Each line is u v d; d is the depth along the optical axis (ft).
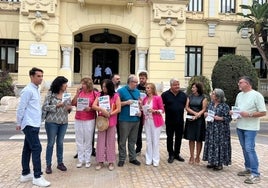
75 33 92.17
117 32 106.63
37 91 23.06
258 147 38.14
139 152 32.73
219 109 27.32
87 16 90.07
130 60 108.06
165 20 90.33
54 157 31.14
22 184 22.76
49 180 23.90
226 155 27.45
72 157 31.37
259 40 101.45
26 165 23.35
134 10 91.66
